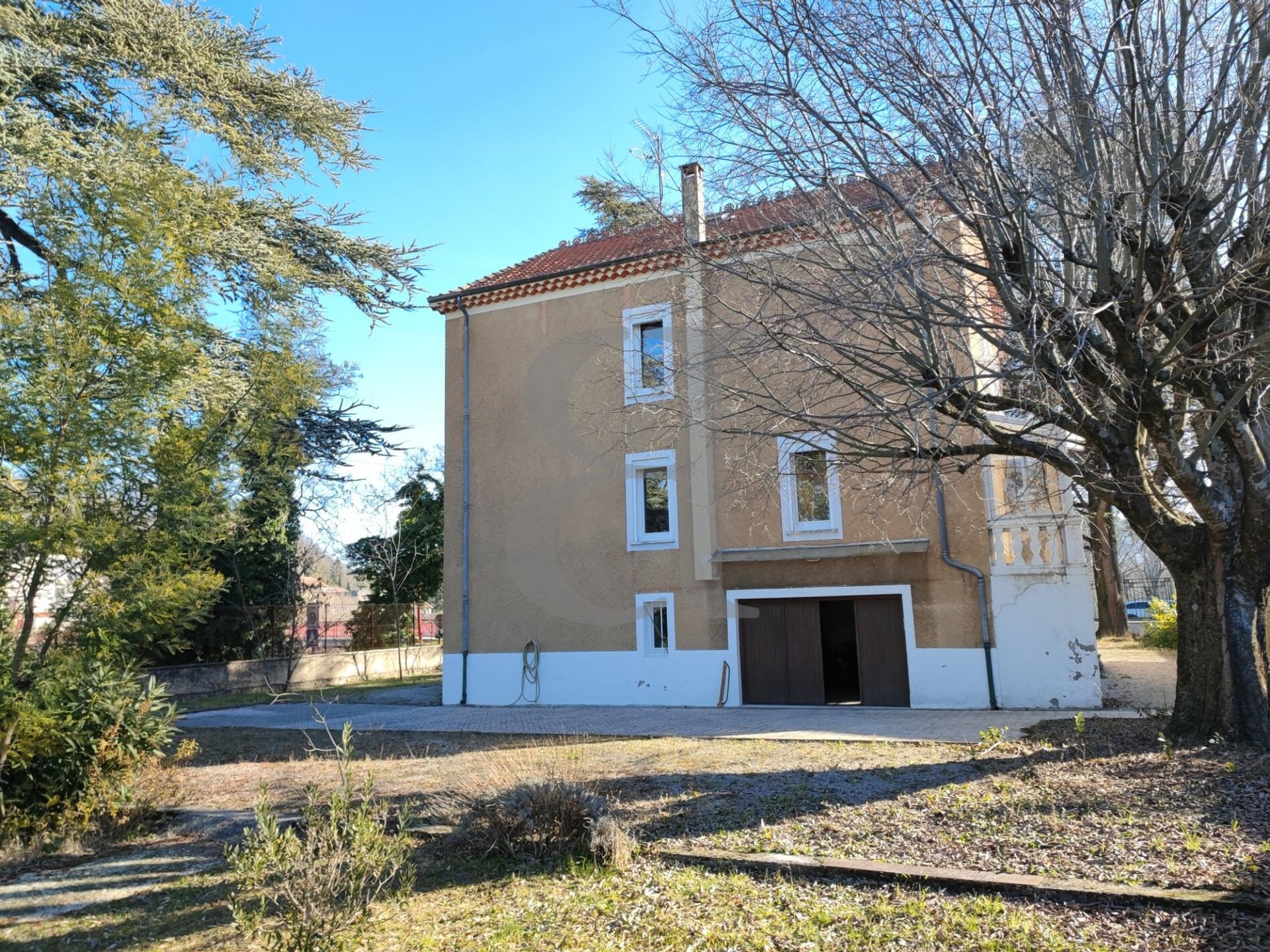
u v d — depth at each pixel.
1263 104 6.76
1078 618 13.65
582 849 6.14
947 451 8.59
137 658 8.62
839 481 14.88
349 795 5.25
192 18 13.38
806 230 8.91
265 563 26.34
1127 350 7.22
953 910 4.79
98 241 8.06
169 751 12.11
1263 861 5.06
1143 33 7.40
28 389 7.30
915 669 14.49
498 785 6.88
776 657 15.82
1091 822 6.11
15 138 10.41
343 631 30.09
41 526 7.32
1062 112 7.38
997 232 7.69
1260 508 8.00
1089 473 8.48
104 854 7.02
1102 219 7.11
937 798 7.12
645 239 12.32
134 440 7.80
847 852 5.86
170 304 8.16
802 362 9.73
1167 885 4.80
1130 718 11.49
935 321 7.73
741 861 5.77
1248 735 8.13
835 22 7.71
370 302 15.29
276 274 11.68
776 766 9.26
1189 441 10.02
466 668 18.17
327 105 14.70
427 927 5.03
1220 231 7.48
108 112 12.66
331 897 4.75
